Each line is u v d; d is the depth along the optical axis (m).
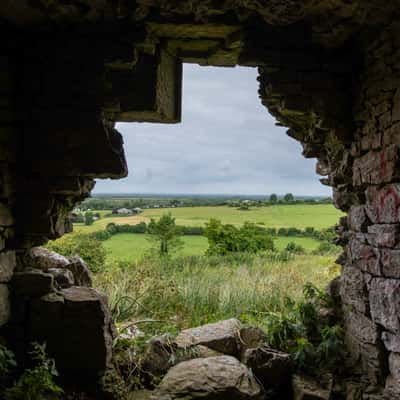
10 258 3.49
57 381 3.45
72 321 3.49
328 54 3.85
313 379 3.77
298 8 3.28
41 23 3.46
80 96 3.58
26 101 3.59
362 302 3.63
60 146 3.58
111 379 3.57
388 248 3.21
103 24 3.51
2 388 3.10
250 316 5.48
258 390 3.49
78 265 4.33
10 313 3.48
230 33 3.72
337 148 4.18
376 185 3.46
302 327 4.22
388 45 3.27
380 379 3.39
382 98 3.34
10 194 3.52
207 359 3.72
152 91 3.68
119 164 3.58
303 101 3.84
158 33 3.69
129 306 5.62
